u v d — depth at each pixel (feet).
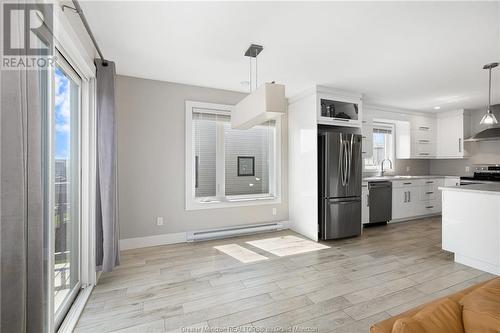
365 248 10.72
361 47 7.97
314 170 11.85
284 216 13.85
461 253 8.88
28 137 2.94
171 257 9.60
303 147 12.70
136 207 10.75
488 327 2.42
